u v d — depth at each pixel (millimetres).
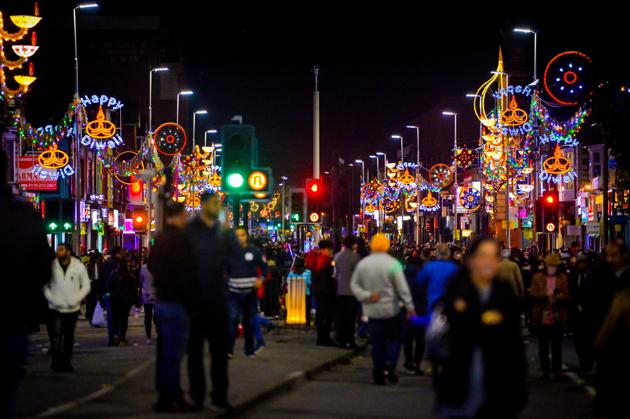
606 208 51000
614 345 15961
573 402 19375
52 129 63812
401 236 136500
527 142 82625
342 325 29094
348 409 17703
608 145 40750
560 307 23062
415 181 127312
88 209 87500
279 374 21328
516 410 10648
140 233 62969
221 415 15406
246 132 25375
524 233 95000
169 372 15367
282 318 41719
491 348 10586
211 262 15984
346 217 36719
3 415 11000
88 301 41094
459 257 31984
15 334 10930
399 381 22422
